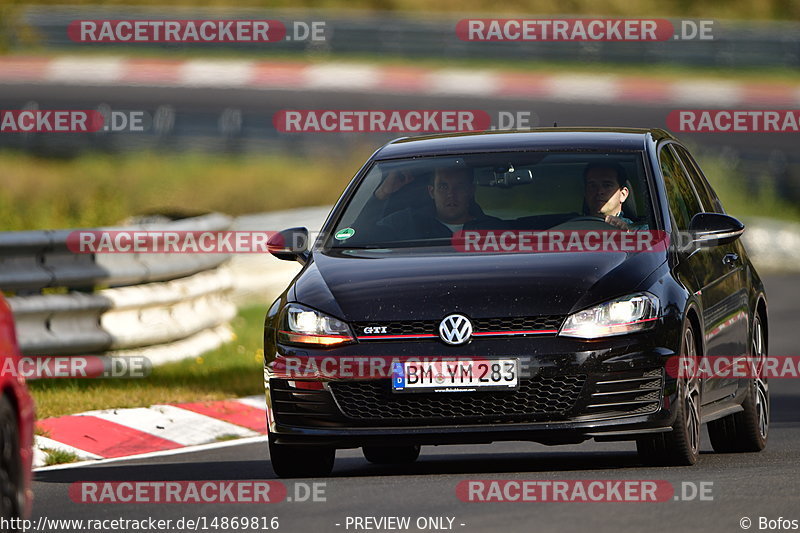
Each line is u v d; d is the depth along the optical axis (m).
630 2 182.38
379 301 28.08
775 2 187.62
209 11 172.00
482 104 147.38
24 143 136.12
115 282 46.72
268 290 69.81
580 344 27.41
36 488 29.61
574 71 162.62
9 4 94.19
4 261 43.56
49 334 44.22
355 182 32.41
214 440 37.94
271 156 136.62
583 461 31.58
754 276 35.19
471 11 180.88
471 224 30.61
